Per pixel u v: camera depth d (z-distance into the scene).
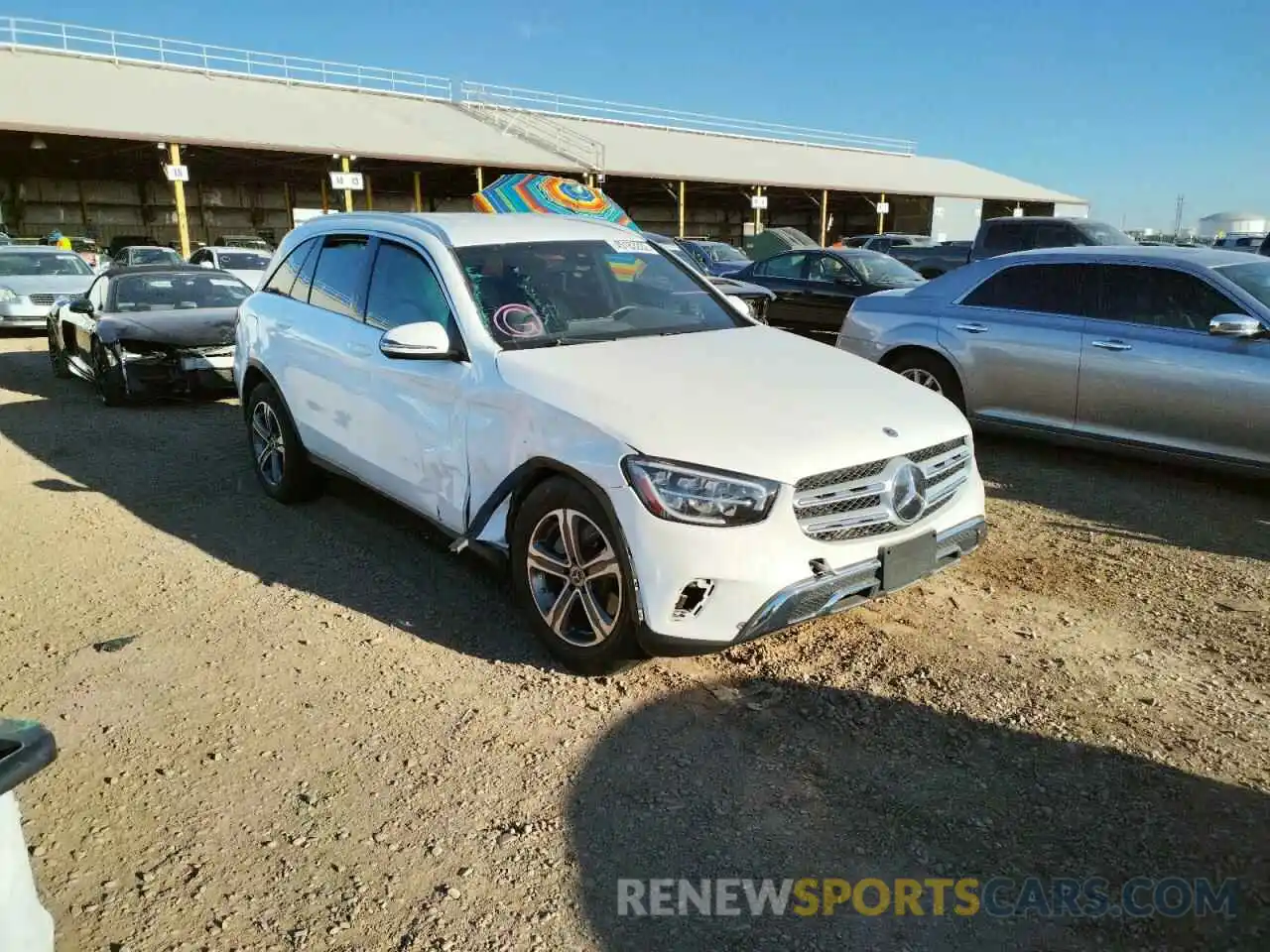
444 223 4.77
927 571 3.67
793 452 3.30
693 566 3.19
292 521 5.55
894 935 2.39
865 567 3.42
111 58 32.75
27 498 6.09
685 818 2.84
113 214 39.28
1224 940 2.35
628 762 3.12
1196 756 3.12
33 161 34.56
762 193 40.69
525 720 3.37
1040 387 6.62
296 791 2.99
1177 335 5.98
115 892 2.57
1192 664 3.75
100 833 2.81
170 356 8.68
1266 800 2.89
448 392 4.13
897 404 3.81
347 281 5.11
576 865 2.65
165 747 3.24
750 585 3.20
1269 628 4.07
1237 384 5.65
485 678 3.67
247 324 5.96
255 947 2.37
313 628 4.12
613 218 16.55
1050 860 2.65
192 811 2.90
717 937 2.38
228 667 3.78
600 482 3.36
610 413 3.46
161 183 39.94
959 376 7.11
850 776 3.03
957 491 3.87
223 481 6.43
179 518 5.65
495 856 2.69
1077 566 4.81
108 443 7.56
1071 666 3.73
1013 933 2.39
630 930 2.41
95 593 4.54
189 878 2.62
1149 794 2.92
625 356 4.04
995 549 5.07
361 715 3.42
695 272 5.24
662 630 3.26
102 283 10.04
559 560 3.66
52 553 5.08
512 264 4.53
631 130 43.91
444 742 3.24
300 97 34.91
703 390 3.68
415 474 4.43
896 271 13.20
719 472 3.20
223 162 34.16
